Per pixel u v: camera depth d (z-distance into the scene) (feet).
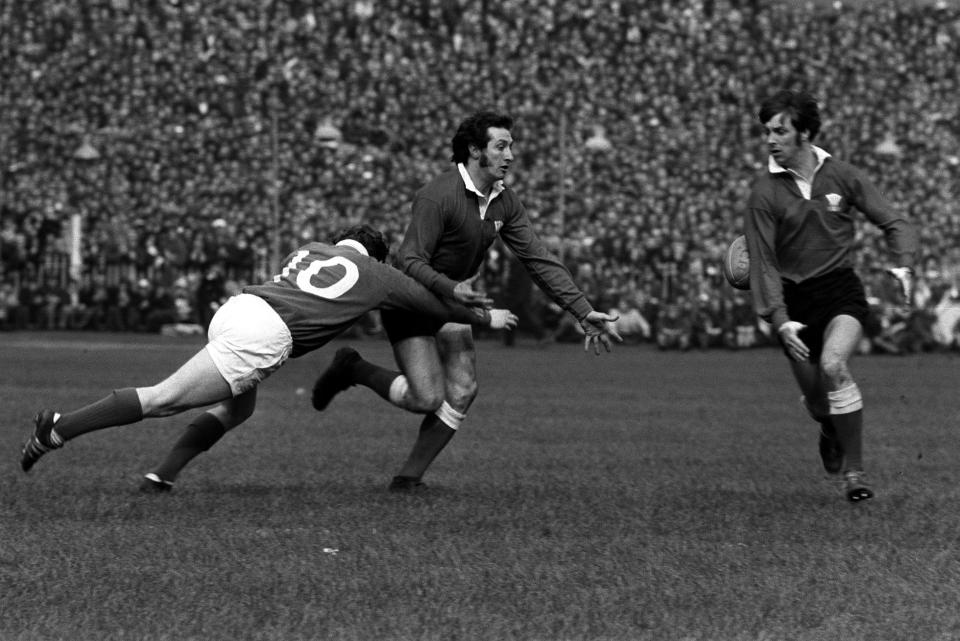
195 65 452.76
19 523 73.51
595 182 411.54
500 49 462.60
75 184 411.95
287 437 124.77
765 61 466.29
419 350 86.43
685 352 319.06
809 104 85.15
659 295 362.74
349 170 412.98
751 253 86.28
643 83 453.17
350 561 64.13
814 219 85.97
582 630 52.13
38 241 381.19
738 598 57.47
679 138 431.02
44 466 100.89
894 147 426.10
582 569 62.80
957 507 83.71
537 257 86.69
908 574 62.49
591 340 87.10
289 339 81.10
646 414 153.48
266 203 400.67
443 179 84.69
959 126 456.04
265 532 71.26
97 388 179.01
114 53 456.04
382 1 472.85
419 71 453.17
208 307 355.36
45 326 375.66
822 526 75.10
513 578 60.90
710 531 73.15
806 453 115.55
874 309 326.85
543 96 447.01
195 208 398.42
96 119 437.17
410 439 123.24
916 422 146.20
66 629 51.90
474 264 86.28
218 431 87.15
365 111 440.86
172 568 62.39
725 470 103.09
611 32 468.34
